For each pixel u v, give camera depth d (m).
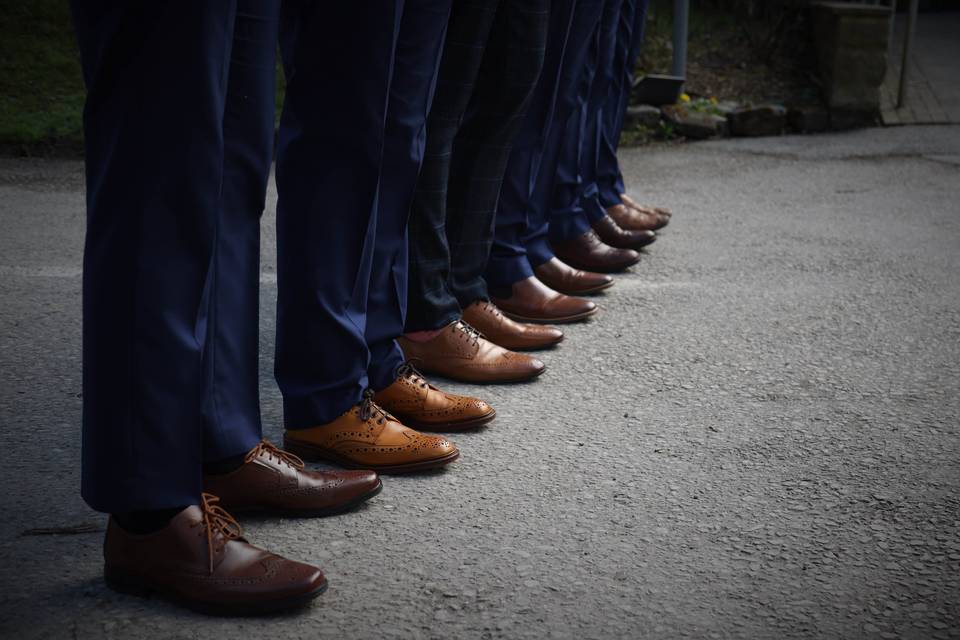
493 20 2.82
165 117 1.54
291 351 2.27
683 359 3.20
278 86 7.67
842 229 5.16
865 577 1.87
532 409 2.76
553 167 3.79
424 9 2.31
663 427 2.63
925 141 7.86
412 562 1.90
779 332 3.49
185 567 1.69
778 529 2.06
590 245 4.21
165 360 1.62
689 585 1.83
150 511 1.70
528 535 2.02
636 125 8.05
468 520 2.09
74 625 1.65
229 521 1.79
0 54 7.50
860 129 8.47
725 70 9.18
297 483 2.04
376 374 2.58
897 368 3.12
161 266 1.59
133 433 1.62
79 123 6.77
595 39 3.91
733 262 4.50
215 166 1.60
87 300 1.60
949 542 2.02
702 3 10.46
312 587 1.71
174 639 1.62
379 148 2.13
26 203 5.17
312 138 2.12
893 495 2.23
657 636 1.67
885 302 3.87
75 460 2.34
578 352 3.27
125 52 1.51
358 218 2.18
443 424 2.57
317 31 2.04
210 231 1.63
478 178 3.05
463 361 2.94
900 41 11.29
